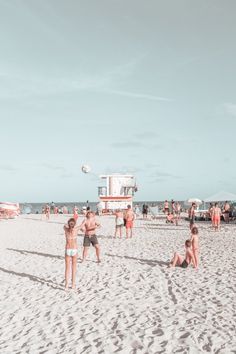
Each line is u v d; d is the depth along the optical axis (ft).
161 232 68.39
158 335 17.80
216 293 24.82
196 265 33.30
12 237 66.18
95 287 27.61
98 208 136.05
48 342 17.48
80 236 65.31
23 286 28.66
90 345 16.93
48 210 123.95
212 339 17.08
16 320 20.83
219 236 58.95
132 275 31.24
